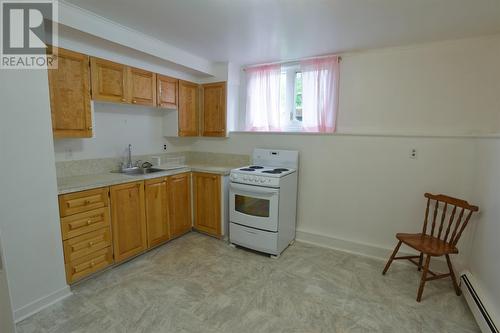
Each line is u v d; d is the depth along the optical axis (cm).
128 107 305
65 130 215
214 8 198
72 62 217
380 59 280
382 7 190
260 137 339
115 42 233
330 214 302
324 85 305
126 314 184
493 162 190
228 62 343
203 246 299
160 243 294
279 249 277
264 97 349
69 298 200
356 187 285
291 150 317
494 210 183
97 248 225
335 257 277
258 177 272
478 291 187
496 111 237
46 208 187
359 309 193
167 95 316
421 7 188
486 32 229
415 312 191
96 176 254
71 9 200
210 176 314
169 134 347
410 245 216
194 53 312
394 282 230
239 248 295
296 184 311
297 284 225
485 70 239
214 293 210
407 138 256
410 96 270
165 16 214
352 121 300
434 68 257
